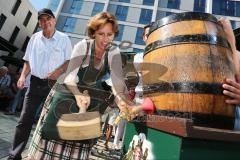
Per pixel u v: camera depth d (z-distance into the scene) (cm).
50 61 291
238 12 3225
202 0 3384
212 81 142
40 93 281
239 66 160
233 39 165
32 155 167
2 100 905
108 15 166
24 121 271
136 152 161
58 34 304
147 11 3375
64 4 3462
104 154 468
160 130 123
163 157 117
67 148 163
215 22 165
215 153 108
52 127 160
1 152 316
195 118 137
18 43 2711
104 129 598
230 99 141
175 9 3350
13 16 2503
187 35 155
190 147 104
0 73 905
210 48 151
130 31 3297
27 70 305
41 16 281
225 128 140
